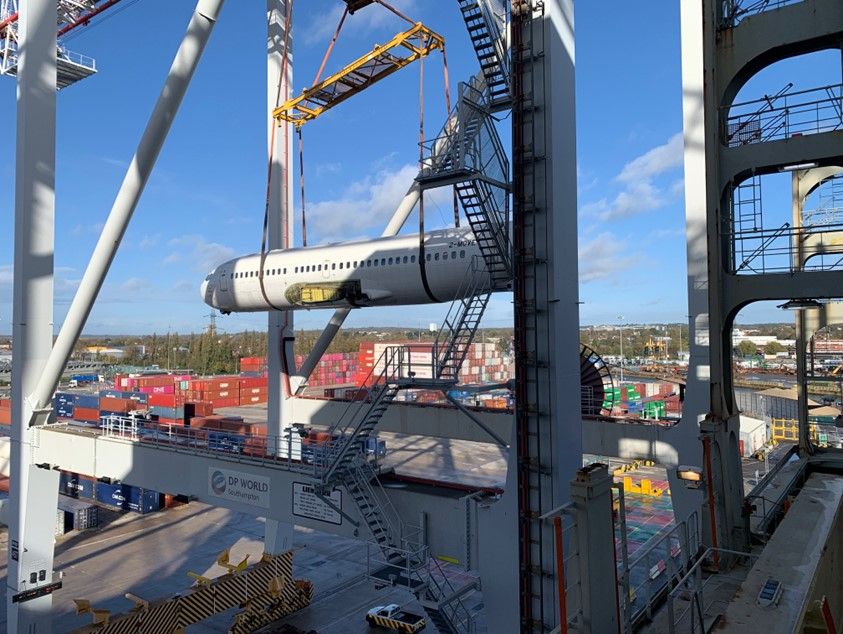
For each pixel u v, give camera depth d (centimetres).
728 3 1473
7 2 3938
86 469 2597
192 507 4834
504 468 5153
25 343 2484
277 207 3281
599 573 713
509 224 1723
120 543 3925
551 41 1405
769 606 633
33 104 2411
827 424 3016
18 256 2461
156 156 2214
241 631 2598
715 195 1312
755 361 11006
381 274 2625
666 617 901
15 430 2544
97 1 4097
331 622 2733
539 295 1424
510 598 1477
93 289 2342
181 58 2080
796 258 1867
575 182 1490
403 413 2761
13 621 2441
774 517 1363
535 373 1429
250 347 19625
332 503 1750
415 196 2947
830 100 1354
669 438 1944
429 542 1664
